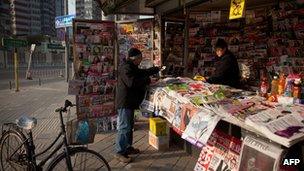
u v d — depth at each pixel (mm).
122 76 5293
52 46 31281
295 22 6852
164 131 6074
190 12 8430
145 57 8367
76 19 7121
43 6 91688
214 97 4262
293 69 6824
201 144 3686
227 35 8094
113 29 7422
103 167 4168
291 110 3490
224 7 8242
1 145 4715
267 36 7355
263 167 3236
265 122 3232
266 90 4508
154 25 8211
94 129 4273
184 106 4301
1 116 9750
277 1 7188
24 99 13445
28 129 4258
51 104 12031
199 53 8359
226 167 4172
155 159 5602
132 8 8766
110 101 7480
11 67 50500
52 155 4395
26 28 84500
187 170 5129
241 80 7395
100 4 8625
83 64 7254
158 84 5422
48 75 30000
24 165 4336
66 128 4133
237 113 3568
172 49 8500
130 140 5656
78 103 7238
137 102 5457
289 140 2887
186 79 5625
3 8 74375
